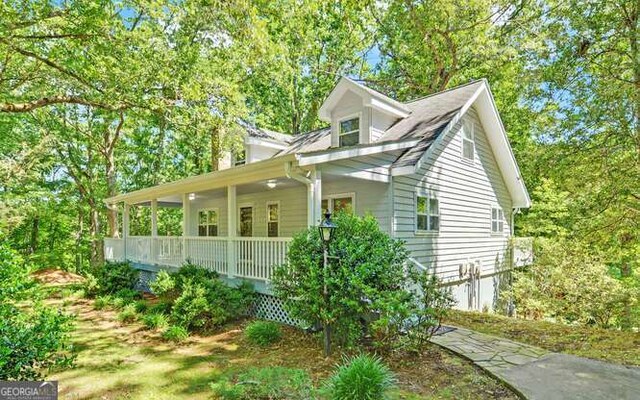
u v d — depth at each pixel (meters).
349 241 5.57
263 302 7.68
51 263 17.88
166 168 20.75
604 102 8.38
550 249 10.48
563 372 4.48
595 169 9.15
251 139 12.30
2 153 13.30
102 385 4.60
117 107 9.31
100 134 17.14
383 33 18.78
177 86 8.77
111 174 17.22
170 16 7.80
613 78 8.52
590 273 9.16
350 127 9.95
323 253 5.55
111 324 7.60
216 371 4.97
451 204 10.29
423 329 5.46
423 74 18.41
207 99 9.34
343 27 18.47
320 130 13.62
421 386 4.23
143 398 4.23
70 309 9.08
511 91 16.11
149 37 8.11
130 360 5.46
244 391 4.06
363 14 17.78
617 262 11.88
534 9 13.59
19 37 7.54
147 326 7.27
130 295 10.01
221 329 6.98
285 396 3.93
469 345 5.53
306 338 6.18
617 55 8.81
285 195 11.07
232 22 7.09
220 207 13.91
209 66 9.30
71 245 19.02
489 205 12.37
